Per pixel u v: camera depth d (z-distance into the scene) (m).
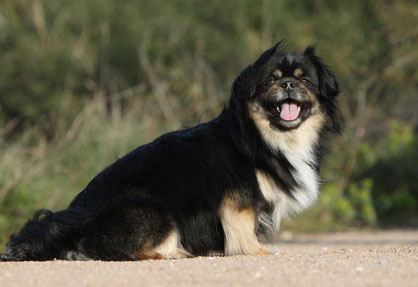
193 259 8.12
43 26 25.41
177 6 26.84
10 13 26.48
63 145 17.47
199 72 23.50
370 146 22.88
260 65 9.27
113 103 21.25
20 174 14.86
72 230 8.58
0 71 24.48
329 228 18.73
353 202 20.38
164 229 8.62
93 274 6.95
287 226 18.55
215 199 8.75
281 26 25.25
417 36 24.31
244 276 6.75
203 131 9.06
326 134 9.66
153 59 24.92
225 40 25.38
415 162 21.70
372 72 24.19
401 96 24.22
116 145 17.67
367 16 26.12
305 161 9.25
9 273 7.12
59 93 24.08
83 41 25.17
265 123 9.05
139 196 8.67
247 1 26.12
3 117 23.08
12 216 14.45
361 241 15.16
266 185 8.85
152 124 19.55
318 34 24.89
